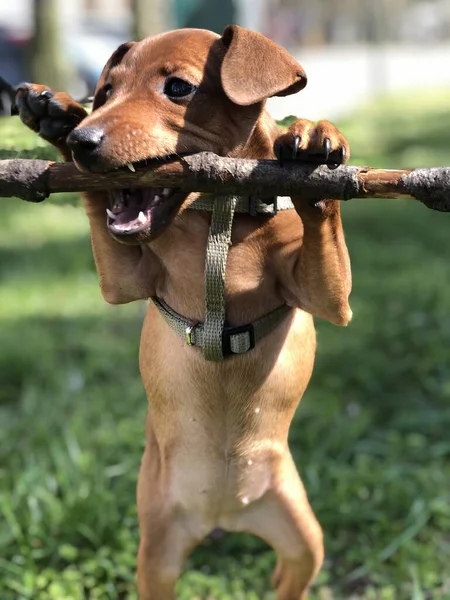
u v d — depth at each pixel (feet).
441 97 14.48
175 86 1.80
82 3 26.53
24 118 1.89
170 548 2.23
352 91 15.93
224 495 2.19
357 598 2.56
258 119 1.86
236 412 2.08
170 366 2.07
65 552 2.66
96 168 1.68
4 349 4.18
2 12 21.83
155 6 6.43
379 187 1.62
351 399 3.62
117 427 3.41
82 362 4.11
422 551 2.65
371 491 2.98
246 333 1.98
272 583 2.41
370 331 4.22
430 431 3.35
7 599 2.52
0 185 1.71
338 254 1.85
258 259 1.95
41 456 3.18
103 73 1.95
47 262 5.89
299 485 2.22
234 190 1.67
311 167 1.63
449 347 4.01
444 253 5.78
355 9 31.14
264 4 26.94
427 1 34.96
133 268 2.03
